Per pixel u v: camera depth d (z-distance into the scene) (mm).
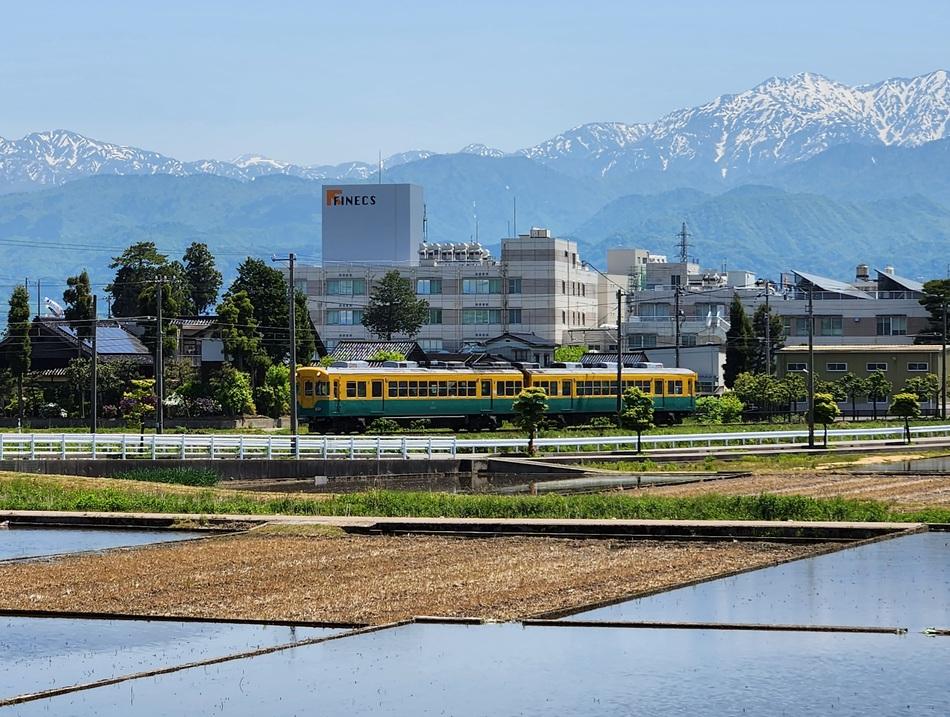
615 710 37688
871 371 176000
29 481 83750
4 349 155750
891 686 39375
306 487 94000
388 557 57844
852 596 49938
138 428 140750
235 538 63781
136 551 59938
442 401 130750
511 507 70750
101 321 165250
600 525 64438
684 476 96500
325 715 37625
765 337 191250
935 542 61938
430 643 44031
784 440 130000
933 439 133000
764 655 42438
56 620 47531
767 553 58938
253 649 43344
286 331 175125
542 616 46969
